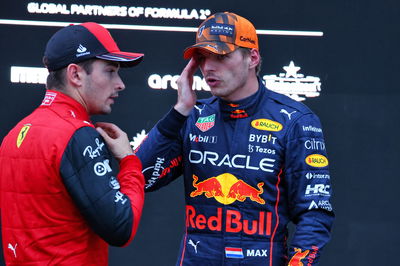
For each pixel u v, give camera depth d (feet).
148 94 49.37
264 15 48.70
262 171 29.68
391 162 48.32
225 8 49.01
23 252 24.50
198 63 30.63
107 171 24.56
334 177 48.49
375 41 48.34
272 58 48.80
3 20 48.85
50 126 24.45
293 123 29.84
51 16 49.11
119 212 24.11
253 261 29.48
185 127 31.60
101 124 27.04
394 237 48.16
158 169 30.86
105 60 25.89
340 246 48.32
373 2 48.26
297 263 28.63
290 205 30.01
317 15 48.52
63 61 25.32
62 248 24.40
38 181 24.09
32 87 49.16
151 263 49.29
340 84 48.60
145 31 49.16
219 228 29.94
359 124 48.52
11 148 25.18
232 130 30.55
